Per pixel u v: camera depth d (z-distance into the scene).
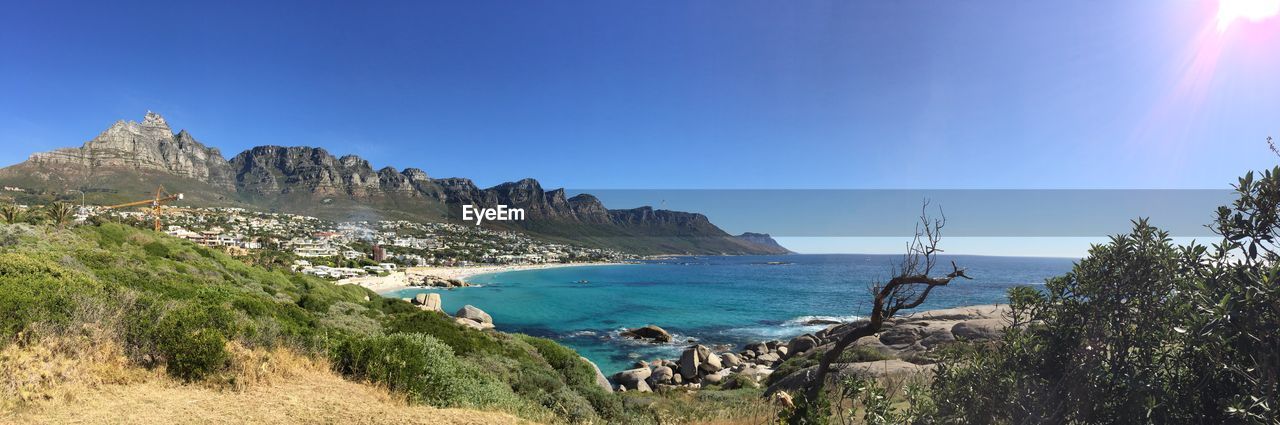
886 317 5.12
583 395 15.70
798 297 94.19
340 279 108.69
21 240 22.20
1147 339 4.09
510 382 14.90
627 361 41.25
